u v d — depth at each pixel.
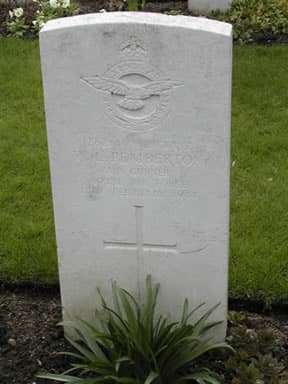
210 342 1.83
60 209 1.74
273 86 3.10
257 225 2.25
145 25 1.52
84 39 1.55
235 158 2.61
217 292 1.78
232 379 1.74
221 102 1.56
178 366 1.70
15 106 3.01
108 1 4.12
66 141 1.66
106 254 1.78
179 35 1.51
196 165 1.64
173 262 1.76
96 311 1.79
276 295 1.99
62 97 1.61
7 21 3.84
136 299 1.83
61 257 1.80
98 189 1.70
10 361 1.83
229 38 1.50
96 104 1.61
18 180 2.52
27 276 2.09
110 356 1.75
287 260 2.10
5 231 2.27
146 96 1.58
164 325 1.74
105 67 1.57
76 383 1.65
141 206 1.71
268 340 1.83
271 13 3.73
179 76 1.55
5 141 2.76
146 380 1.59
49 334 1.92
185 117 1.59
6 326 1.95
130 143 1.64
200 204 1.68
